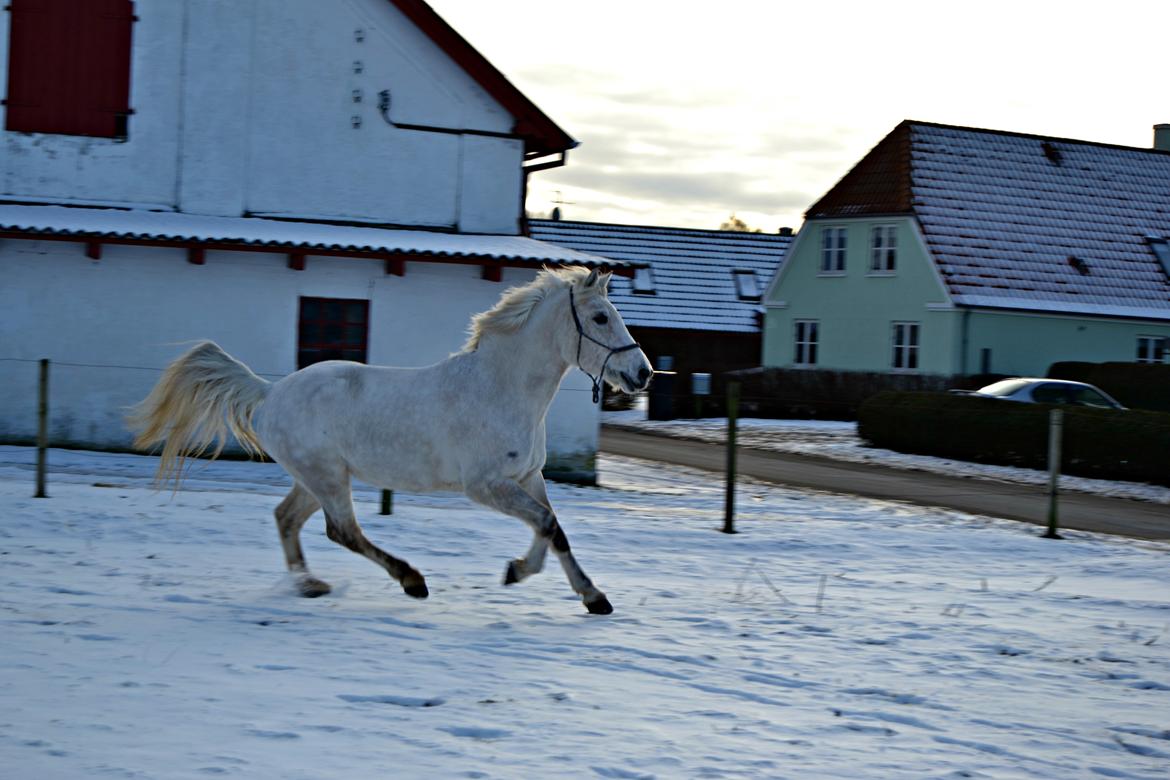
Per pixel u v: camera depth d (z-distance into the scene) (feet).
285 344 65.51
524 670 22.20
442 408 28.02
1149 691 23.76
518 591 31.58
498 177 73.05
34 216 62.13
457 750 16.96
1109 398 92.02
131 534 37.55
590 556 39.29
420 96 71.67
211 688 19.54
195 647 22.50
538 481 29.45
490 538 41.52
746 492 65.31
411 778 15.58
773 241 185.57
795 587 35.17
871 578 38.04
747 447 94.32
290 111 69.67
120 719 17.47
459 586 31.86
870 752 18.26
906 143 135.95
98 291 63.16
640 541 43.57
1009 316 127.13
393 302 66.85
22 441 62.39
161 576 30.83
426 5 70.74
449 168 72.33
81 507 42.11
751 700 21.08
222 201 68.74
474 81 72.38
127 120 67.46
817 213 140.15
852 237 137.59
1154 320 131.75
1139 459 75.46
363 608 27.96
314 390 28.84
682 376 133.28
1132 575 42.11
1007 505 64.28
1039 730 20.29
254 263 65.00
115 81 67.31
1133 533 55.72
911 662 25.09
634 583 34.22
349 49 70.33
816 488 69.26
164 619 25.04
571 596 31.17
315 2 69.62
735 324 169.99
